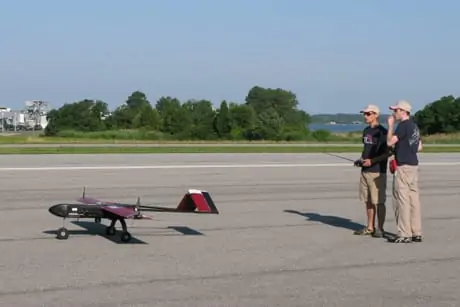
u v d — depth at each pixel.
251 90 104.12
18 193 14.29
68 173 19.27
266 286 6.61
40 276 6.87
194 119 71.62
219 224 10.66
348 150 36.66
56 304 5.83
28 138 60.34
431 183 18.34
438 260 8.05
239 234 9.76
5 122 119.00
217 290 6.41
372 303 6.01
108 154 29.86
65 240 8.94
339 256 8.22
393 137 9.05
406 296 6.29
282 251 8.48
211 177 18.83
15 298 6.02
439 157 30.95
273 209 12.61
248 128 69.62
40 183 16.36
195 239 9.26
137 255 8.05
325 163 25.06
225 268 7.41
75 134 71.19
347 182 18.05
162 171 20.50
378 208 9.66
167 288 6.46
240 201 13.76
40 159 25.53
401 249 8.73
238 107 71.38
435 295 6.33
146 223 10.59
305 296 6.23
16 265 7.38
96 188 15.54
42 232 9.54
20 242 8.76
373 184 9.55
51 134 79.31
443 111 75.81
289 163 24.92
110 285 6.55
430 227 10.73
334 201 13.99
